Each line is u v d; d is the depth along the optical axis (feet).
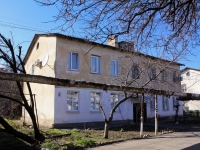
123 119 71.15
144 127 58.39
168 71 63.16
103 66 67.87
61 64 59.06
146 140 36.47
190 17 17.26
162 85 64.08
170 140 36.47
